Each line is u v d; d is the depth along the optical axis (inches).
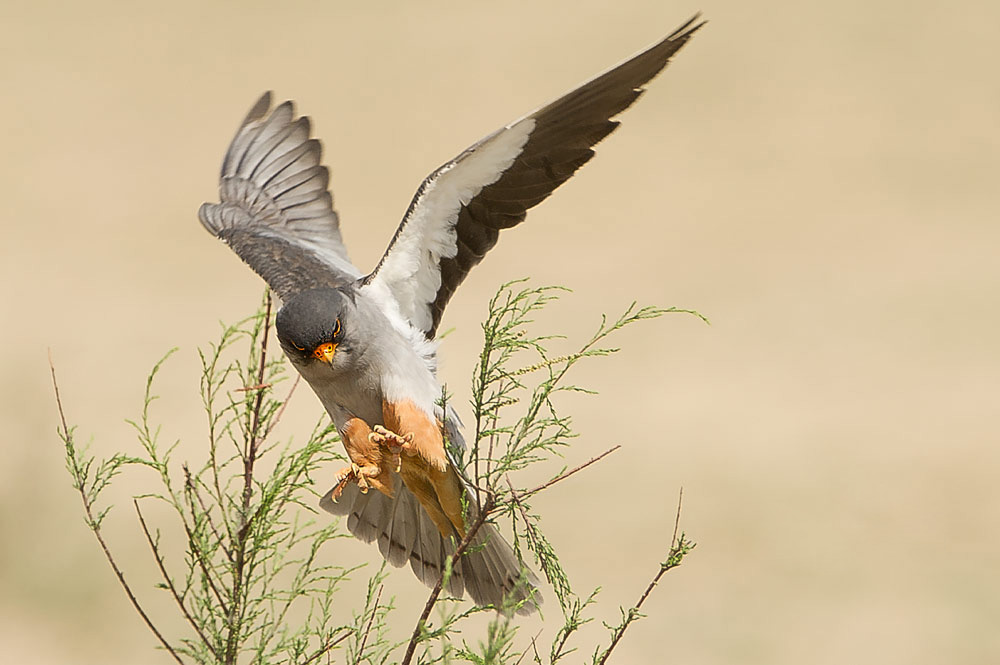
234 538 231.5
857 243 866.1
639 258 856.3
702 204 956.0
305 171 359.3
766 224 909.2
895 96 1119.6
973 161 995.3
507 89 1194.0
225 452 552.4
